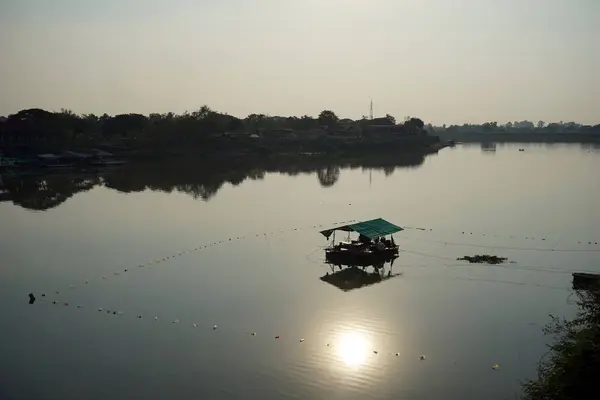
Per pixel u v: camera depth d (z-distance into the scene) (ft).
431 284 117.50
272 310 103.19
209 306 105.81
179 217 199.00
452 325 94.58
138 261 139.74
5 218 201.36
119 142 461.78
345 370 79.41
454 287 115.24
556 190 256.11
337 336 90.89
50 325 97.81
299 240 160.97
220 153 466.70
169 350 86.74
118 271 131.13
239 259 140.77
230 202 232.73
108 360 83.61
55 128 433.07
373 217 192.95
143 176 335.67
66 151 404.98
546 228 169.27
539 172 346.95
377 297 109.70
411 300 107.55
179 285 119.44
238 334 92.38
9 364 82.84
